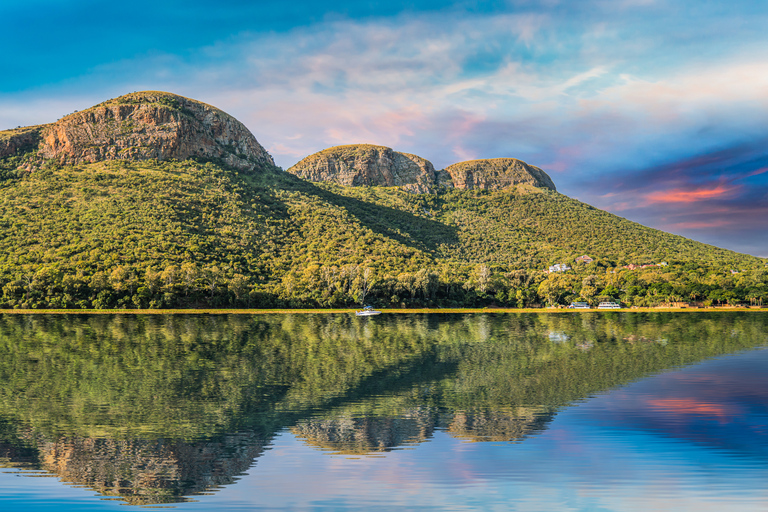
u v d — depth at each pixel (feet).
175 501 98.53
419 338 317.63
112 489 103.96
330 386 189.26
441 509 94.17
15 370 217.15
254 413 154.20
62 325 362.74
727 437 128.67
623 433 132.36
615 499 96.94
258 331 345.31
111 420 147.43
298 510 94.22
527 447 122.93
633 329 367.25
